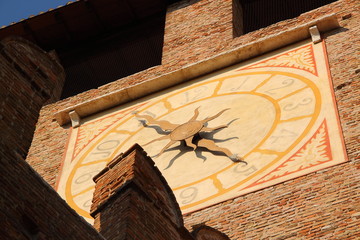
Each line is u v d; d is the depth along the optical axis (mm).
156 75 27625
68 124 27328
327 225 19578
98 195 16344
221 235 17344
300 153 21938
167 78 26922
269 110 23984
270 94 24609
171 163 23438
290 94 24219
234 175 22172
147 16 32375
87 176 24469
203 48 28125
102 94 27906
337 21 25875
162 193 16469
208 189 22047
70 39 32656
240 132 23609
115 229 14945
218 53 27531
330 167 20984
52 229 13672
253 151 22719
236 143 23266
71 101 28391
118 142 25375
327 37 25766
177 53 28359
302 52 25719
